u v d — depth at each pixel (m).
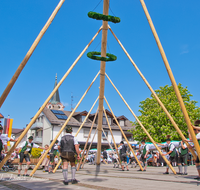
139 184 5.88
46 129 37.62
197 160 6.38
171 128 25.81
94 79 11.77
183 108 5.62
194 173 10.35
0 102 5.22
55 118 37.84
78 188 5.16
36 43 5.61
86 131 38.56
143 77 8.91
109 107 13.52
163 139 25.64
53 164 12.28
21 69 5.38
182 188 5.01
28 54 5.48
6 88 5.26
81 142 37.47
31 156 15.50
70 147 6.04
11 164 13.59
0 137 6.73
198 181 6.44
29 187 5.45
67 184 5.92
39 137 39.97
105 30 9.20
